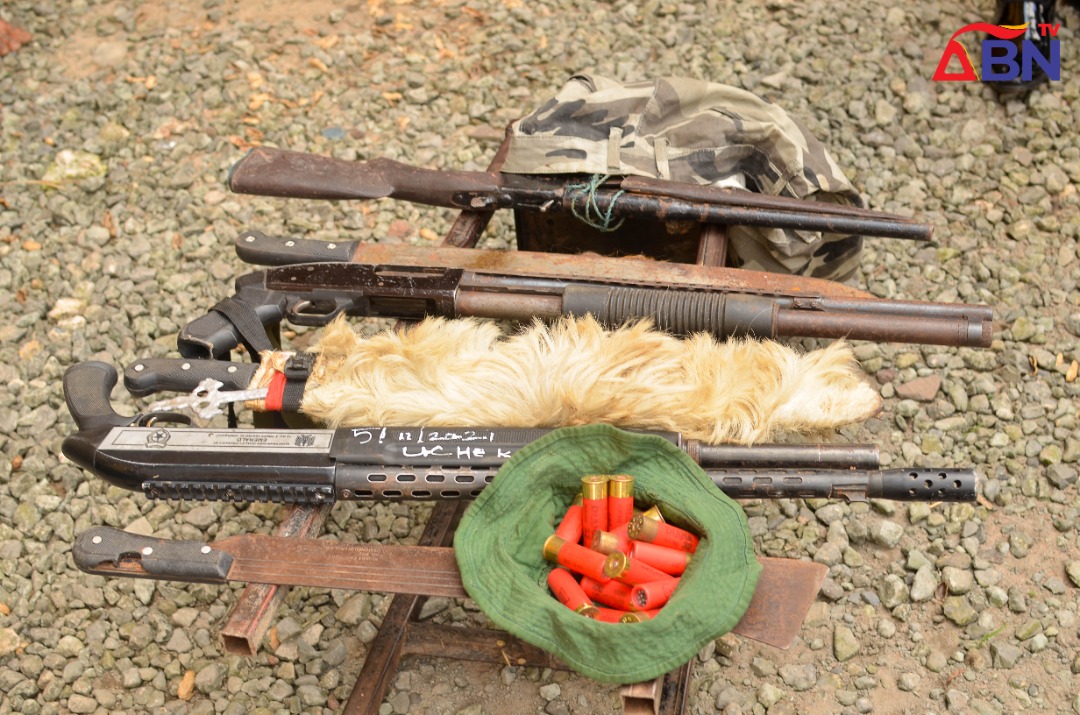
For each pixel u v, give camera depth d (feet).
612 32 8.63
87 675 5.81
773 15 8.62
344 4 9.15
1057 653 5.69
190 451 5.02
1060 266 7.11
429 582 4.75
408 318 5.67
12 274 7.31
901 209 7.43
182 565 4.82
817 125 7.83
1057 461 6.27
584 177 6.05
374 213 7.60
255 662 5.81
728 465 4.97
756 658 5.69
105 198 7.72
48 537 6.24
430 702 5.64
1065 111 7.84
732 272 5.69
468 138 7.99
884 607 5.87
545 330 5.27
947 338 5.32
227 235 7.48
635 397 5.03
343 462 4.97
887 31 8.44
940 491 4.82
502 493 4.84
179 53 8.70
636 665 4.51
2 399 6.74
